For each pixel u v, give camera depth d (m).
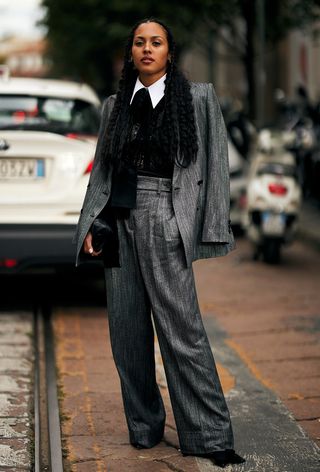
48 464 4.93
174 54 4.70
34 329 7.81
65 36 28.09
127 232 4.78
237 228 13.91
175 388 4.80
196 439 4.83
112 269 4.86
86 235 4.75
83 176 8.00
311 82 21.41
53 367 6.69
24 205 7.90
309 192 15.16
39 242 7.86
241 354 7.14
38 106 8.73
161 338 4.78
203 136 4.73
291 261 11.64
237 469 4.77
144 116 4.68
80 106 8.89
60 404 5.86
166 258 4.70
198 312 4.76
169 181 4.70
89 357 6.96
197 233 4.78
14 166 7.93
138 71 4.77
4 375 6.41
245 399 6.01
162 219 4.69
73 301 8.98
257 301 9.15
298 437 5.29
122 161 4.71
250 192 11.22
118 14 20.38
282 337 7.68
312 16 18.11
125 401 5.05
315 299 9.25
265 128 13.77
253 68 18.31
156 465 4.84
